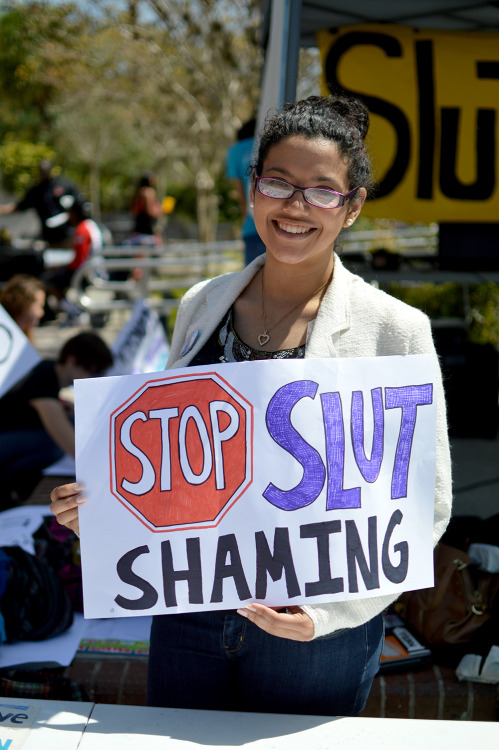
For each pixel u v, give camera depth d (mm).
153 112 14719
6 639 2551
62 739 1540
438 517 1632
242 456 1556
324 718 1617
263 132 1597
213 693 1683
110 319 10320
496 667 2369
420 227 8555
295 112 1549
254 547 1557
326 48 3715
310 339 1585
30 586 2574
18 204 11133
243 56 11422
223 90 11461
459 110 3760
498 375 4855
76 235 9672
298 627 1479
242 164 4613
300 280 1613
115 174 26891
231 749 1516
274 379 1546
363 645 1630
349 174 1538
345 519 1554
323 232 1534
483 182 3818
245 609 1482
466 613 2480
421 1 3396
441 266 4758
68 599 2691
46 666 2482
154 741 1535
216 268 11969
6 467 3621
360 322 1599
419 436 1575
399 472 1574
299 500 1551
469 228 4844
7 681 2266
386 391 1559
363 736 1560
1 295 4156
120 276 10297
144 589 1581
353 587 1550
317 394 1547
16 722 1596
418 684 2418
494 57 3736
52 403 3682
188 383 1563
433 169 3807
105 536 1586
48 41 12203
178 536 1573
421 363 1562
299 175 1498
